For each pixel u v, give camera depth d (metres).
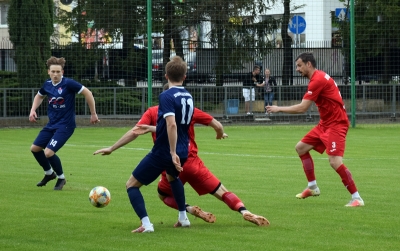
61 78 17.03
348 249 10.03
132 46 40.88
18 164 22.14
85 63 40.56
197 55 41.56
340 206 14.20
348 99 39.88
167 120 10.80
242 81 42.34
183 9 40.97
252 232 11.31
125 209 13.73
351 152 25.91
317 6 48.59
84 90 16.97
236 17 41.53
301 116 39.88
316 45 46.88
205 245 10.28
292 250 9.95
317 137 14.80
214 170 20.61
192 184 11.92
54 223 12.16
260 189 16.75
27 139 31.72
